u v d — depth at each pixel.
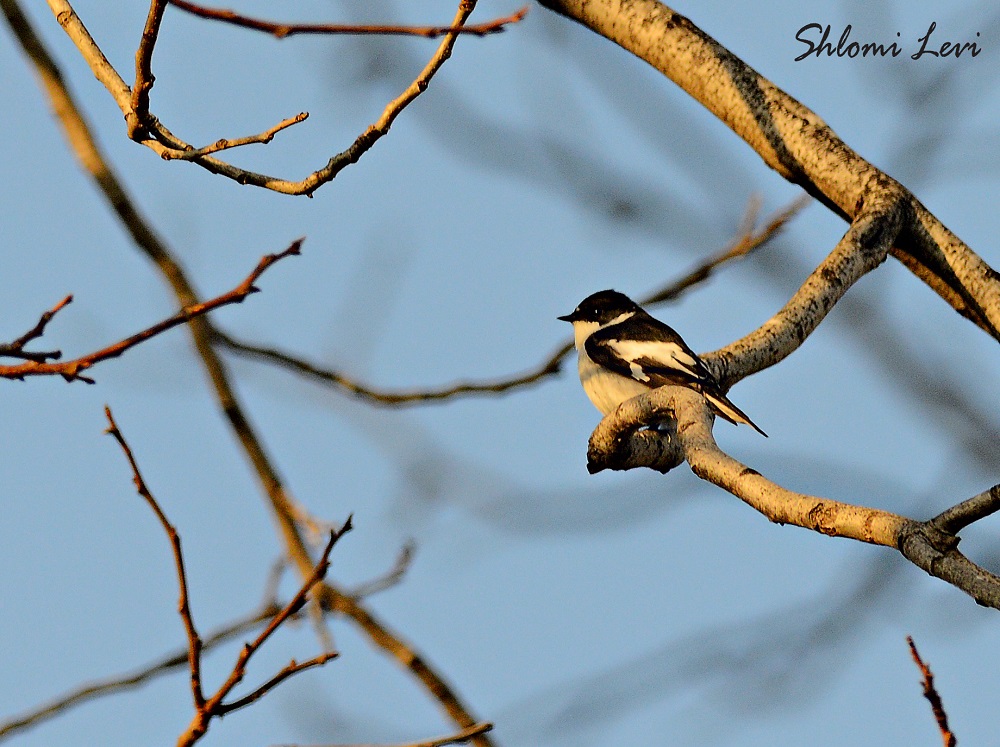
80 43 9.09
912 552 6.60
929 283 10.53
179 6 6.46
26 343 7.34
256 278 6.93
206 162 8.48
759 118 10.59
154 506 7.28
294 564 11.22
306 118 8.09
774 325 10.03
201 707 7.42
